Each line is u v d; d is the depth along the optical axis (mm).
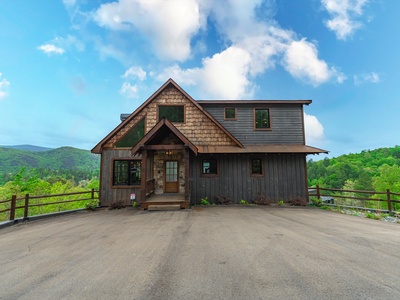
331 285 3049
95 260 4148
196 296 2799
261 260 3965
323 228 6516
